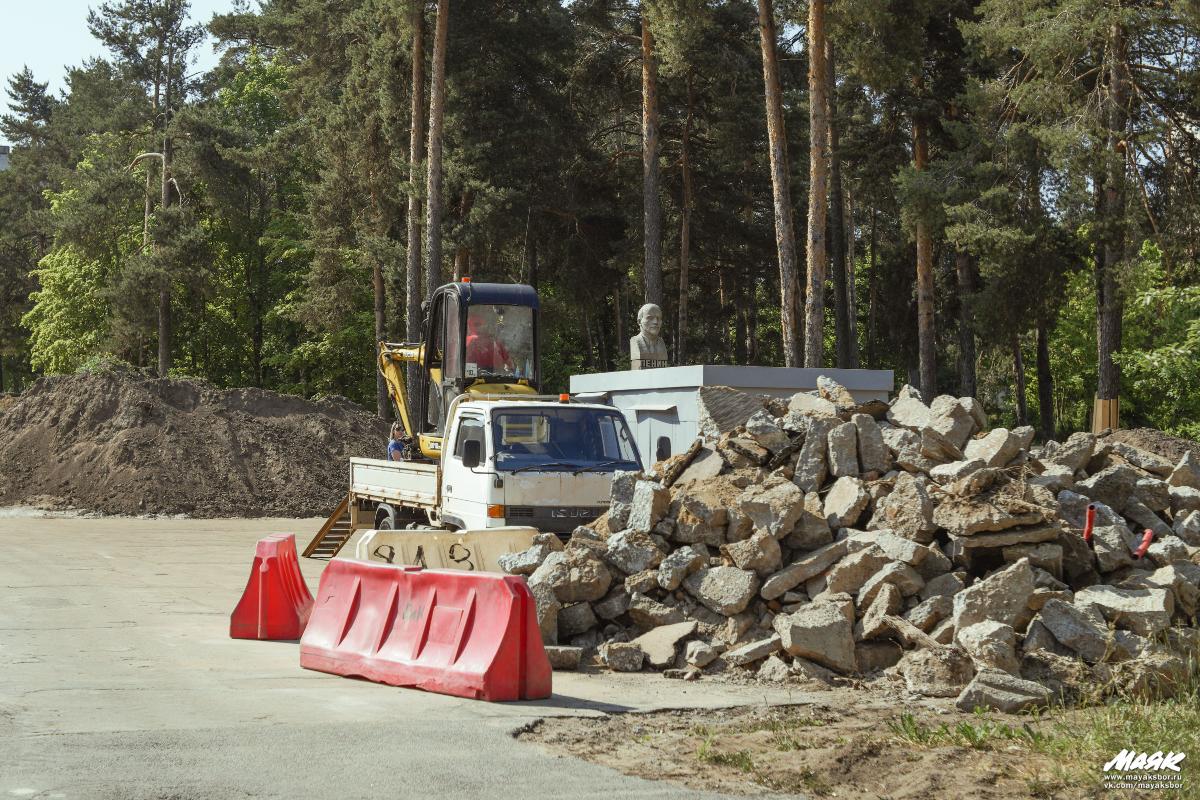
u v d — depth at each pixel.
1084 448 12.09
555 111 41.25
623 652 10.01
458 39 36.72
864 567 10.07
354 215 45.19
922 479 10.65
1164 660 8.67
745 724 7.85
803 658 9.53
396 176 41.72
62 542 23.48
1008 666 8.74
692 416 17.44
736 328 65.62
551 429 13.88
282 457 34.09
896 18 28.27
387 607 9.51
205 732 7.21
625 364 53.94
